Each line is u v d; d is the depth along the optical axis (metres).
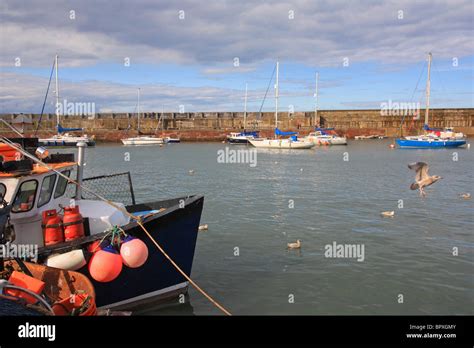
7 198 7.43
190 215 8.58
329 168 35.50
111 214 8.34
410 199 20.25
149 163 41.00
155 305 8.53
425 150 57.81
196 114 90.44
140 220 7.91
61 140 62.00
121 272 7.83
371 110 85.69
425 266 10.73
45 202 8.23
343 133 84.88
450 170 33.56
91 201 9.24
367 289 9.34
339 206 18.53
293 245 12.28
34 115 70.31
